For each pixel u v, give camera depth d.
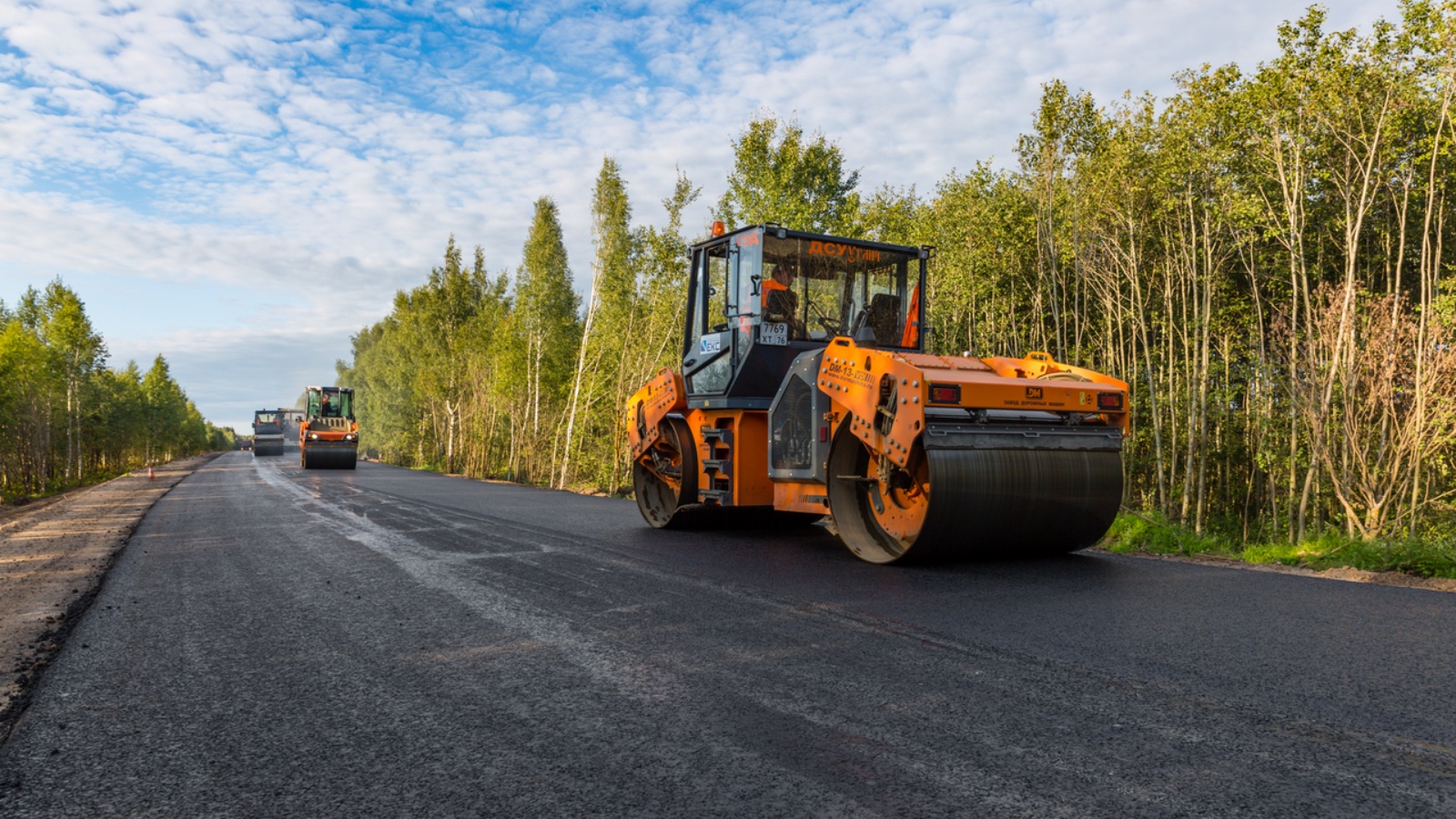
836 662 3.61
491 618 4.62
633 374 24.12
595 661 3.70
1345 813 2.10
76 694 3.35
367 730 2.87
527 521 10.12
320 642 4.15
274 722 2.98
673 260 23.89
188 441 88.75
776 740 2.69
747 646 3.91
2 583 6.27
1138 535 7.91
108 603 5.30
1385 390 12.12
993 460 5.86
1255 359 17.22
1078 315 20.09
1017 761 2.48
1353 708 2.91
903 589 5.30
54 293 39.75
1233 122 15.27
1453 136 12.42
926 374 5.74
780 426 7.40
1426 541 6.22
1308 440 14.57
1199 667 3.44
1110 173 15.84
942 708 2.98
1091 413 6.36
